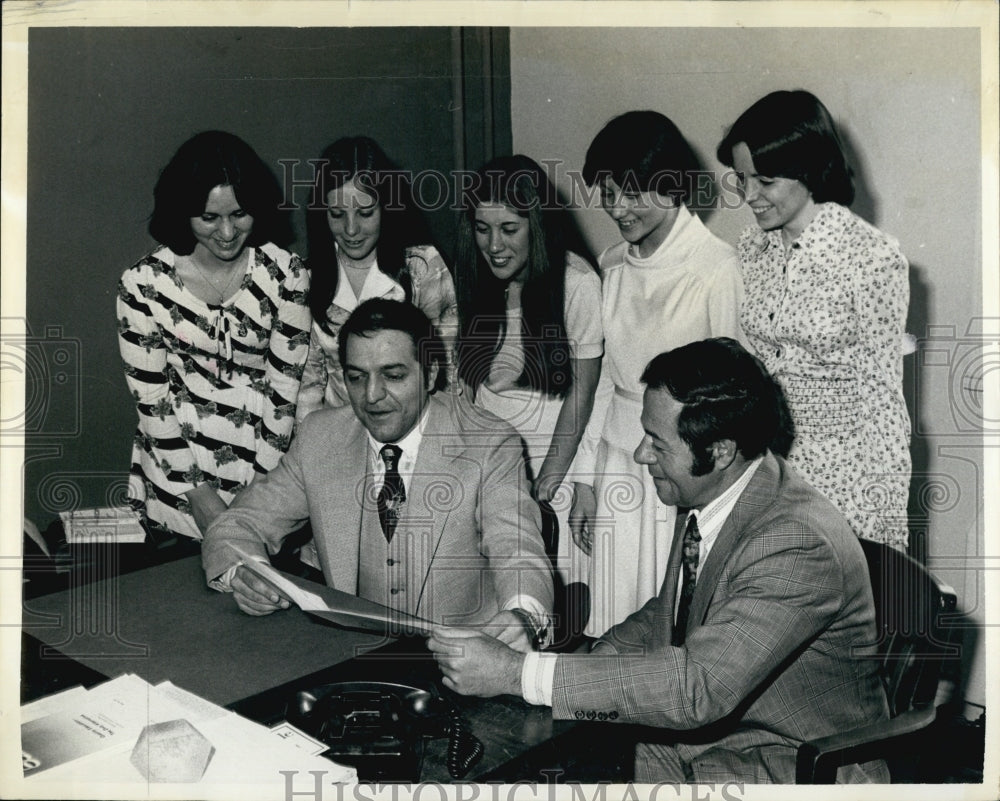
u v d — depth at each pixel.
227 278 2.49
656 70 2.37
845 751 1.65
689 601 2.06
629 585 2.49
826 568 1.94
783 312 2.30
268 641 1.88
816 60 2.31
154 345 2.49
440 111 2.47
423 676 1.76
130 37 2.42
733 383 2.13
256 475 2.53
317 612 1.98
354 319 2.43
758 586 1.95
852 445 2.30
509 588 2.39
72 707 1.82
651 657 1.86
